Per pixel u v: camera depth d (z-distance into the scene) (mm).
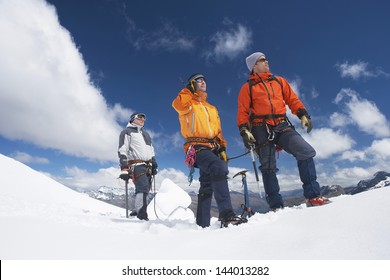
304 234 2695
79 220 4523
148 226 4180
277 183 4496
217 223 4074
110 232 3779
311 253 2326
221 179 3912
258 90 4598
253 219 3736
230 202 3848
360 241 2334
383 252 2146
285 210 4082
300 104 4680
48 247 2988
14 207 5051
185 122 4363
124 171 6719
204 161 4125
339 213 2898
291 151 4273
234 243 2793
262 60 4824
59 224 4082
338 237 2463
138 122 7156
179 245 2984
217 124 4457
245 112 4617
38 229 3629
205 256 2582
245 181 4156
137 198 6797
